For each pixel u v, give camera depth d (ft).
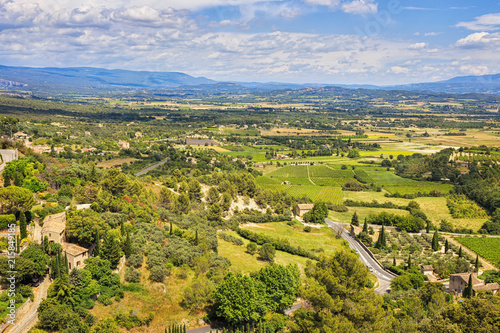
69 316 285.84
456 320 305.73
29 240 349.00
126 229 427.74
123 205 496.23
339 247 606.14
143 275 374.02
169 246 425.28
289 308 377.30
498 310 306.55
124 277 363.76
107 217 435.53
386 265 538.47
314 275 320.91
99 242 367.25
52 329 277.85
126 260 382.22
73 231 361.10
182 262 410.93
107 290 335.67
